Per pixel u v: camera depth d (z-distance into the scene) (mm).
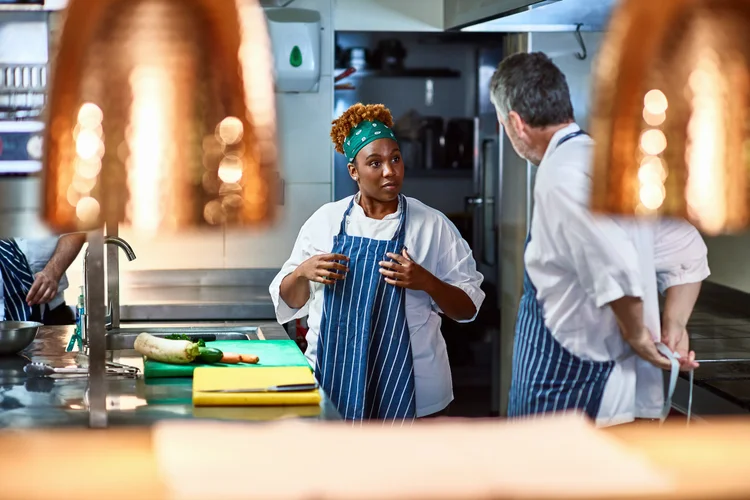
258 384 2184
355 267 2668
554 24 3168
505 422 1448
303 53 3945
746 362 2613
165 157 1314
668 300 2525
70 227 1303
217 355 2432
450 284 2732
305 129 4121
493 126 4516
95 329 1836
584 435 1393
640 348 2391
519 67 2471
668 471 1260
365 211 2803
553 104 2449
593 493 1183
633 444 1368
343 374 2621
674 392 2541
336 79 4414
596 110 1311
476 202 4547
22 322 2713
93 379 1844
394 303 2633
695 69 1295
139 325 3162
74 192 1297
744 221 1343
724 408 2287
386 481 1200
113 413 1995
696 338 2904
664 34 1276
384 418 2617
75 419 1940
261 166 1342
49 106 1285
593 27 3148
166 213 1326
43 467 1253
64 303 3621
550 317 2496
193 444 1336
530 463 1273
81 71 1284
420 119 4562
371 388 2631
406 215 2773
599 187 1325
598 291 2357
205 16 1305
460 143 4590
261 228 1355
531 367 2541
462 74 4531
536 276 2514
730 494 1195
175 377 2373
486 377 4508
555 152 2436
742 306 3164
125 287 3955
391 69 4508
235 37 1311
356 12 4414
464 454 1308
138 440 1361
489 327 4496
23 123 3619
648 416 2488
